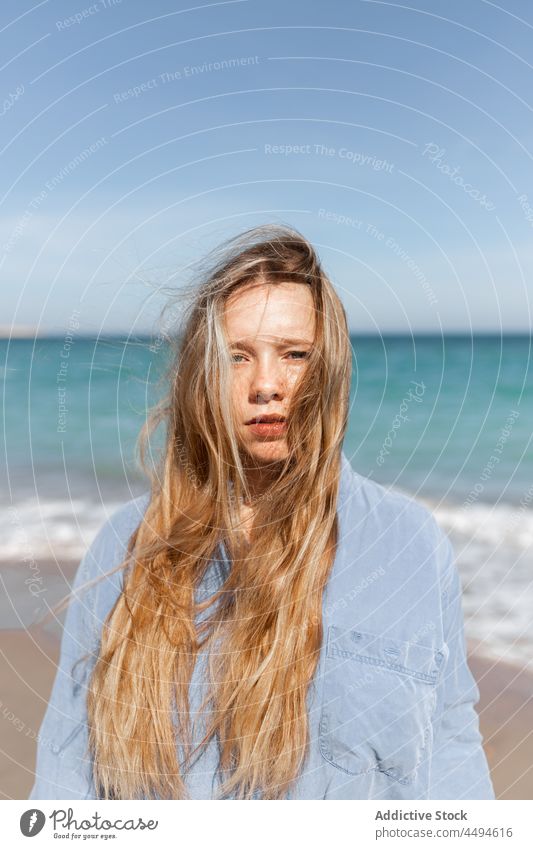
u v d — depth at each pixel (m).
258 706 1.07
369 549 1.12
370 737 1.08
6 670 2.44
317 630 1.08
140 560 1.14
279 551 1.10
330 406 1.09
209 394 1.08
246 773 1.08
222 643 1.10
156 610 1.12
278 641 1.08
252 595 1.10
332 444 1.10
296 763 1.08
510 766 2.11
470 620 3.09
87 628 1.16
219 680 1.09
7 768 2.01
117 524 1.20
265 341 1.06
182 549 1.13
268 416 1.08
